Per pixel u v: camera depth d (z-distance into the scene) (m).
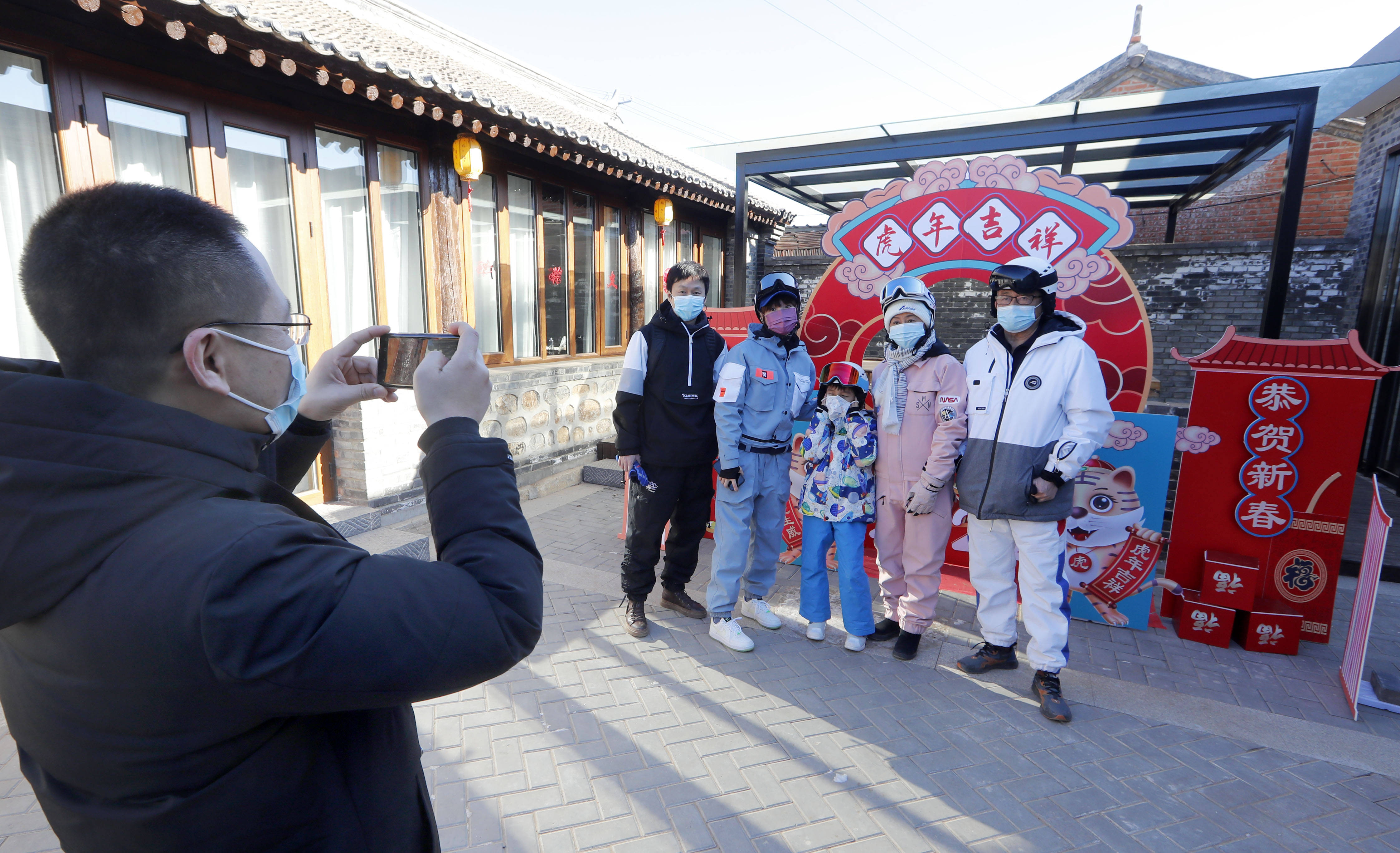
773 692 3.01
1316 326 7.45
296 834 0.70
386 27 7.10
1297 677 3.17
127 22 3.02
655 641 3.46
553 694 2.95
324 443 1.13
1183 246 7.76
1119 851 2.11
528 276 6.79
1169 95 4.30
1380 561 2.82
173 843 0.65
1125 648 3.47
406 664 0.64
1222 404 3.47
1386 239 6.58
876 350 8.32
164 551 0.60
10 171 3.32
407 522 4.88
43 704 0.64
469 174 5.50
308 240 4.57
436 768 2.45
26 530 0.59
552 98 9.29
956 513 4.17
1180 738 2.71
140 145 3.73
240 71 4.07
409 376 1.04
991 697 3.01
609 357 8.04
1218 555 3.54
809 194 8.18
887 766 2.51
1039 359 2.87
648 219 8.74
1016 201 3.86
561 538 4.95
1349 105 3.90
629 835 2.15
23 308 3.42
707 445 3.41
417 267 5.57
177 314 0.68
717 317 4.74
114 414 0.63
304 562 0.64
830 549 4.57
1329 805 2.34
